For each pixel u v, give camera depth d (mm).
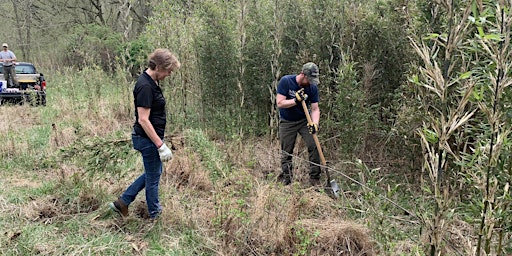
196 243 3547
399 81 5582
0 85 10414
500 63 2104
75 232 3672
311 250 3365
